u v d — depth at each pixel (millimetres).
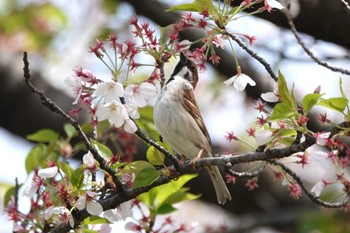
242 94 18156
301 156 8984
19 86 16234
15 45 17406
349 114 7781
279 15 12375
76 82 8406
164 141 10352
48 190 8812
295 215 17016
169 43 8617
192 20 8609
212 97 18406
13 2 18062
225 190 10195
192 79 10625
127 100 8469
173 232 9734
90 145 8164
